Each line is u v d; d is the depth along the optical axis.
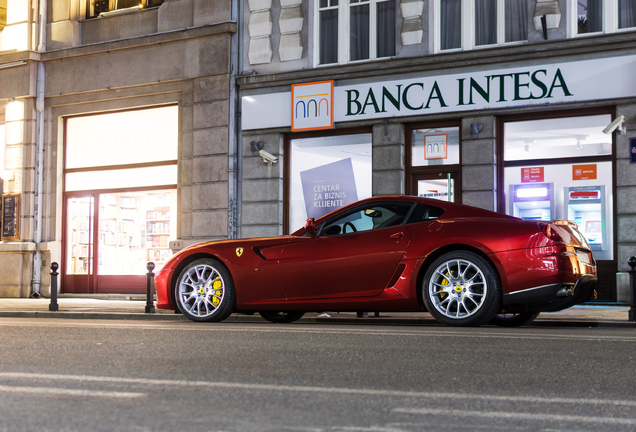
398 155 13.66
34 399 3.41
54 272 10.84
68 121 16.64
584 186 12.62
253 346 5.43
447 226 7.45
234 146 14.88
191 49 15.32
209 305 8.26
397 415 3.12
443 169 13.52
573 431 2.86
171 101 15.55
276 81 14.61
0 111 16.97
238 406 3.28
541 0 12.81
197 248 8.37
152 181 15.72
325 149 14.45
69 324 7.61
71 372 4.21
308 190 14.52
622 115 12.08
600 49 12.36
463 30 13.50
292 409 3.22
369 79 13.94
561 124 12.79
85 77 16.28
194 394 3.55
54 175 16.50
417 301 7.48
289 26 14.66
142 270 15.72
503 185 13.12
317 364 4.53
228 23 14.91
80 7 16.61
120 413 3.11
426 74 13.51
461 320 7.31
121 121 16.12
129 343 5.62
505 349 5.26
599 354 5.01
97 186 16.25
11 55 16.58
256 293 8.00
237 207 14.88
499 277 7.23
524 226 7.25
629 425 2.96
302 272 7.80
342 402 3.38
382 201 7.87
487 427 2.91
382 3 14.24
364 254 7.62
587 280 7.49
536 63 12.78
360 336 6.14
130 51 15.90
